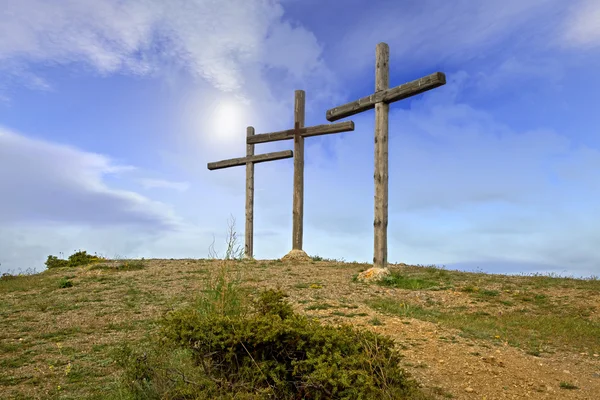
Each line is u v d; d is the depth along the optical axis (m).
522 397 4.68
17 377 5.32
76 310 8.73
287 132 16.17
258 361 4.07
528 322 8.00
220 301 5.50
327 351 4.03
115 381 5.06
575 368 5.71
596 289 10.45
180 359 5.00
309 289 9.98
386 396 3.79
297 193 15.86
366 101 12.23
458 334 6.77
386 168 11.95
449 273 12.73
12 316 8.42
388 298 9.48
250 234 17.56
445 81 10.54
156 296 9.63
